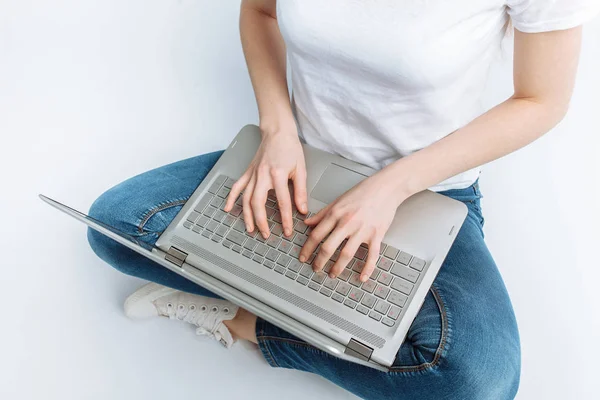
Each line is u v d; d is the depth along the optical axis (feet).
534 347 5.24
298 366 4.58
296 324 3.67
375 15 3.61
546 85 3.72
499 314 3.99
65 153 6.13
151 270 4.58
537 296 5.49
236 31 7.02
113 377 4.88
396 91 3.81
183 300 4.97
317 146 4.42
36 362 4.92
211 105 6.51
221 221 4.07
